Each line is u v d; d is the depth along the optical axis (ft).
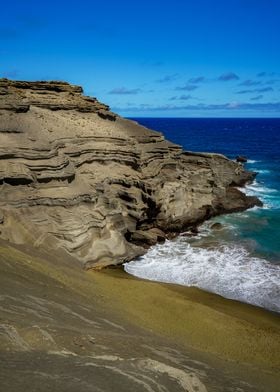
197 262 116.16
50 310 55.06
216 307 89.45
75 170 121.49
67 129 139.64
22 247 91.04
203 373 47.03
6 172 101.91
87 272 99.04
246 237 139.23
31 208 101.30
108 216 115.75
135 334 59.11
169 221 139.85
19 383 31.14
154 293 92.12
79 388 32.17
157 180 142.10
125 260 112.98
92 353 41.78
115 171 138.31
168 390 35.63
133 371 37.65
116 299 84.43
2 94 138.00
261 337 77.30
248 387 47.21
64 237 101.30
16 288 59.77
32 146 109.91
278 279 105.70
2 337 39.27
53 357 38.04
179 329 76.74
